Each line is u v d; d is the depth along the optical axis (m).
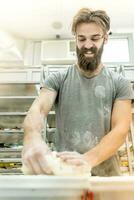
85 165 0.59
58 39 4.44
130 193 0.42
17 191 0.40
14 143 3.08
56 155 0.63
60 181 0.41
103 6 3.86
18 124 3.15
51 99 1.16
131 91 1.16
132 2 3.81
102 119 1.11
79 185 0.42
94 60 1.15
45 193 0.40
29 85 3.05
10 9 3.89
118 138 0.95
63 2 3.78
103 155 0.87
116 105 1.13
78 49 1.16
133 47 4.24
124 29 4.34
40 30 4.32
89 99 1.14
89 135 1.09
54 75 1.24
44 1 3.77
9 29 4.29
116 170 1.04
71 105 1.15
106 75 1.21
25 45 4.50
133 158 2.32
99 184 0.42
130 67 3.07
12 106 3.17
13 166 2.78
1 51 4.04
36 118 0.96
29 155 0.60
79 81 1.19
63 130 1.13
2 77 3.22
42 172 0.54
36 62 4.38
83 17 1.11
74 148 1.08
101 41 1.15
